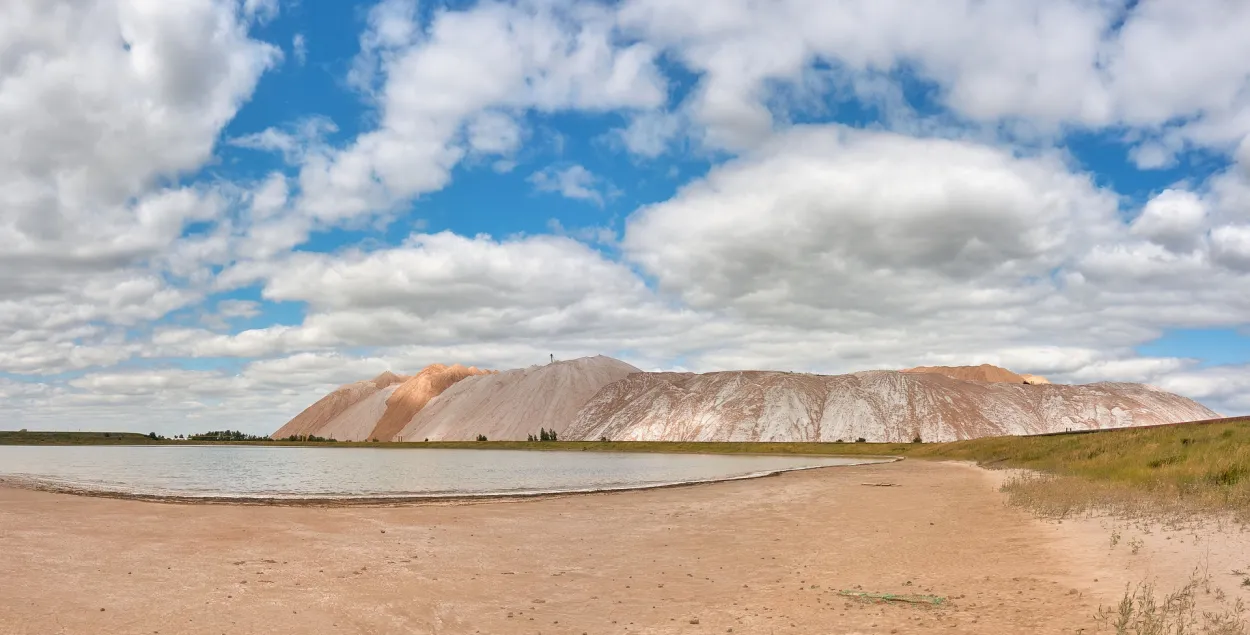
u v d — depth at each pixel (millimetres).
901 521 25906
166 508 29125
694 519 28625
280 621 12859
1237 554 14281
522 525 26734
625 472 75062
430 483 57219
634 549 21312
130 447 192500
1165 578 13234
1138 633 9891
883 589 14734
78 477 59562
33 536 20719
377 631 12531
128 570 16594
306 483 56438
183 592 14688
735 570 17844
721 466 88688
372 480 61625
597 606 14320
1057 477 36562
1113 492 25703
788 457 125312
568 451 176750
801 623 12352
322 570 17328
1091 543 17469
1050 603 12383
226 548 19828
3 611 12844
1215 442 33219
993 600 13016
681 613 13570
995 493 33969
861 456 122812
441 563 18734
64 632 11812
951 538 21109
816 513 29734
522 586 16203
